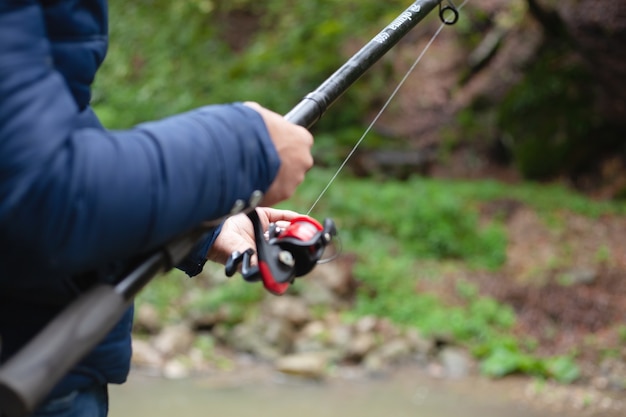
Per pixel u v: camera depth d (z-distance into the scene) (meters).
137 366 6.16
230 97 11.11
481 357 6.43
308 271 1.45
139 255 1.22
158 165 1.11
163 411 5.22
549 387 5.89
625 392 5.83
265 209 1.84
